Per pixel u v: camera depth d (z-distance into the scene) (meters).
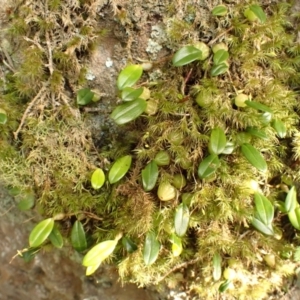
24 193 0.28
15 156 0.28
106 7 0.27
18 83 0.28
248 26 0.26
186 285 0.29
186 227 0.26
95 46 0.28
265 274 0.29
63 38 0.27
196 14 0.27
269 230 0.26
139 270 0.28
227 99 0.26
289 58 0.28
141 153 0.26
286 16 0.28
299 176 0.28
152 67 0.27
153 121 0.27
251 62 0.27
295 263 0.29
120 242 0.28
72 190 0.28
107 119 0.29
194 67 0.27
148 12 0.27
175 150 0.26
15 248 0.35
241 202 0.26
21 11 0.26
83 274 0.33
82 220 0.29
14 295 0.36
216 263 0.27
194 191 0.26
